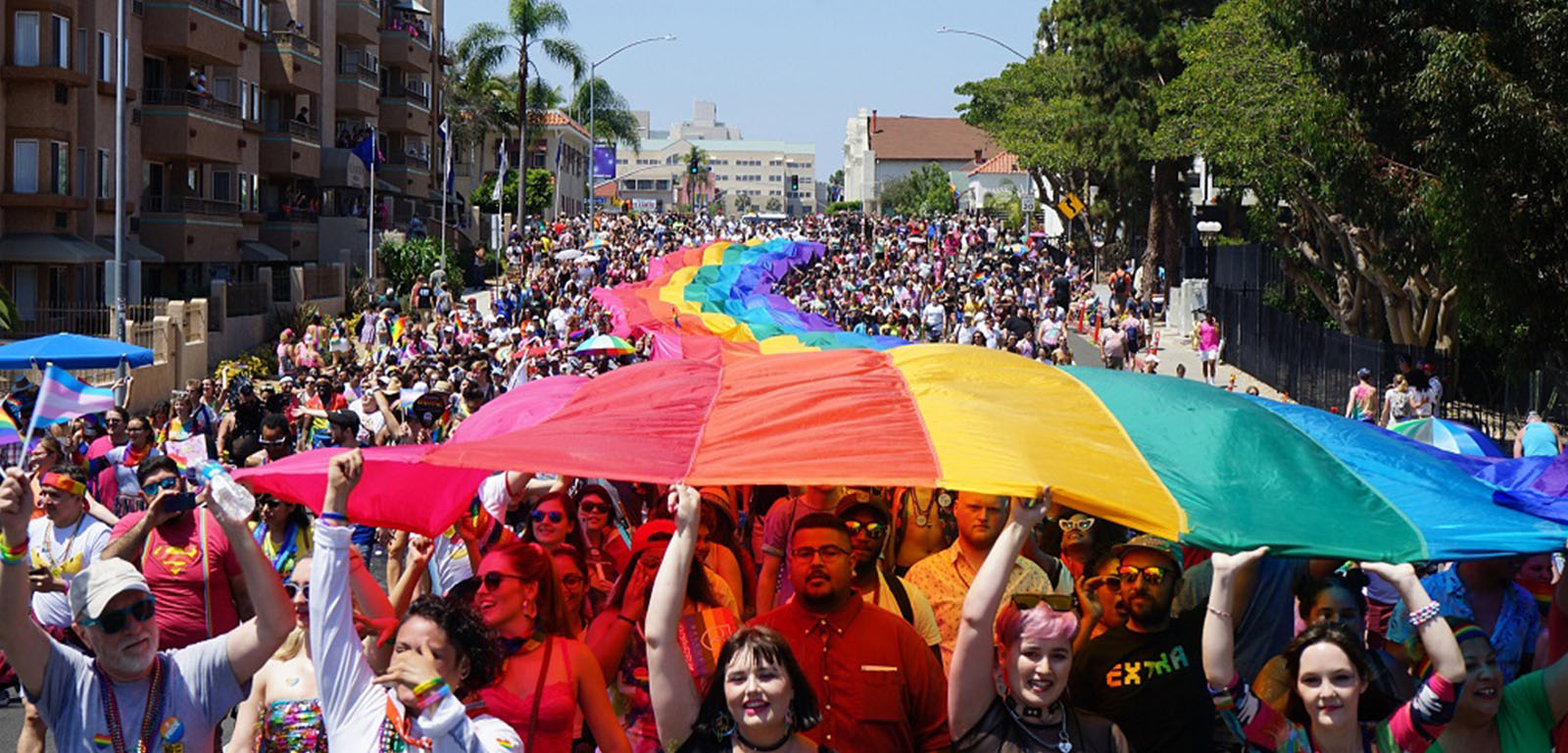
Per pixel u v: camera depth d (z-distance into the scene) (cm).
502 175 7575
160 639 888
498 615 653
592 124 10031
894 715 661
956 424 736
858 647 662
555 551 781
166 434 2036
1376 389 3111
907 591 762
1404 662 733
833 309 4875
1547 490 840
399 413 2519
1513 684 652
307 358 3819
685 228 10112
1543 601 889
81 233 4234
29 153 4019
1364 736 658
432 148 7894
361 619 689
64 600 900
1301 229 4122
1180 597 770
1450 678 621
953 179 19312
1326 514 734
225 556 896
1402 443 925
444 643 593
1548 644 755
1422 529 746
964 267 8088
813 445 700
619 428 734
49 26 4000
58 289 4194
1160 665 684
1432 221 2533
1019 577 787
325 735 686
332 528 591
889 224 11400
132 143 4538
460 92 9638
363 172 6303
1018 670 624
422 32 7362
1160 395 822
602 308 4375
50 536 971
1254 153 3484
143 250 4484
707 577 744
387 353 3747
